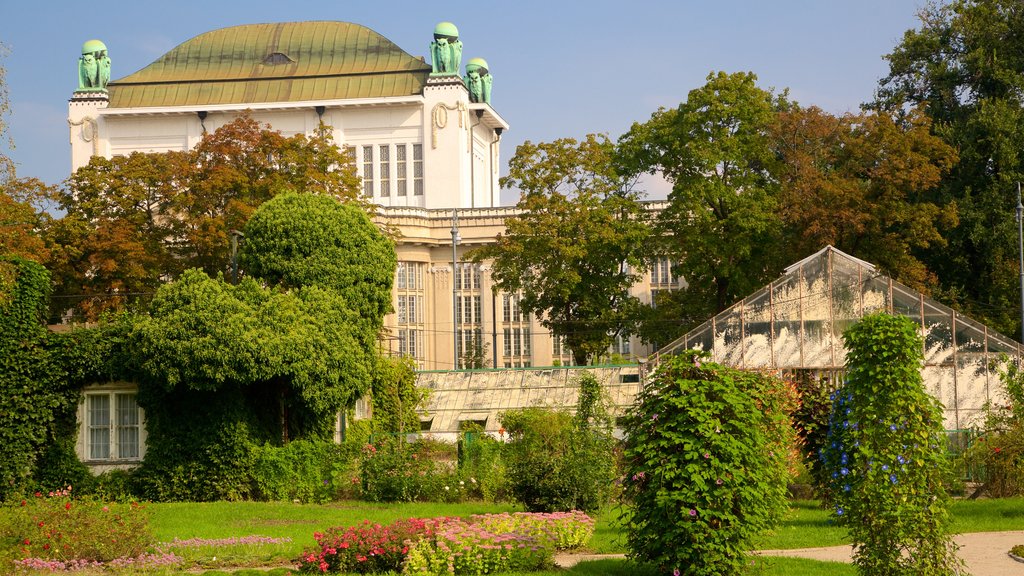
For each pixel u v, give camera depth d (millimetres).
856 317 50219
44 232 62750
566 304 65312
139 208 65938
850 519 19016
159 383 36312
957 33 69875
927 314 47844
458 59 107625
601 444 31250
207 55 111375
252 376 35969
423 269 94500
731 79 61844
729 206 61781
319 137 69188
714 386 19844
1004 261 65062
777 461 22312
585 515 25688
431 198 105250
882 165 60031
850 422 19484
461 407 55656
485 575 21844
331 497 35844
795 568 21188
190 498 36531
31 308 38219
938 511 18625
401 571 22000
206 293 36250
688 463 19547
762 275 63938
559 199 64562
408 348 92875
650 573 21266
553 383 56125
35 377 37719
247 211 62219
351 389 39906
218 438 36625
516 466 30062
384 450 35938
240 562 23781
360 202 68750
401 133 106812
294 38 112250
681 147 62156
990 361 46594
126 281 62219
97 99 107812
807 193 60344
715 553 19250
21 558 22938
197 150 66562
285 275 44656
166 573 22484
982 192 65062
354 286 45469
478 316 94000
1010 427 32906
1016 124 65812
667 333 65188
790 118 63969
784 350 50938
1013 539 24719
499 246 67188
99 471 37781
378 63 109562
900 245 59875
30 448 37469
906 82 72000
